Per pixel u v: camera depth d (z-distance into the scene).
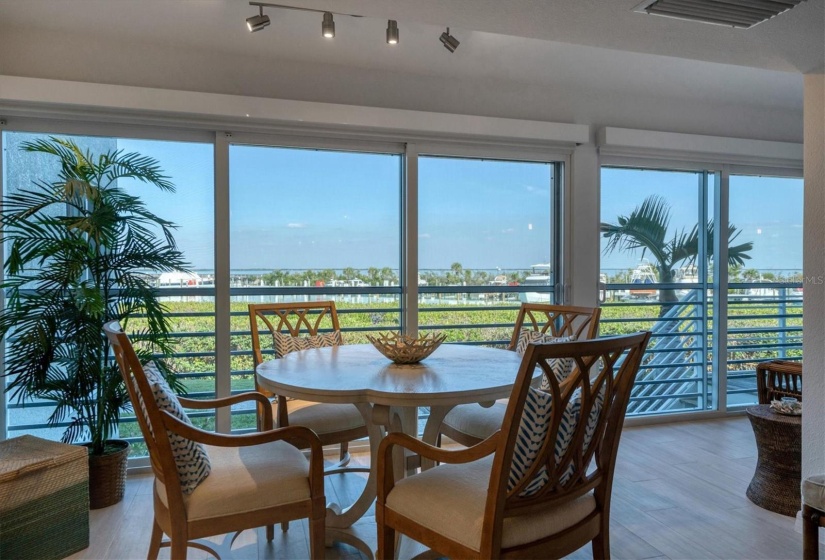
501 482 1.36
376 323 3.53
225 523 1.58
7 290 2.87
